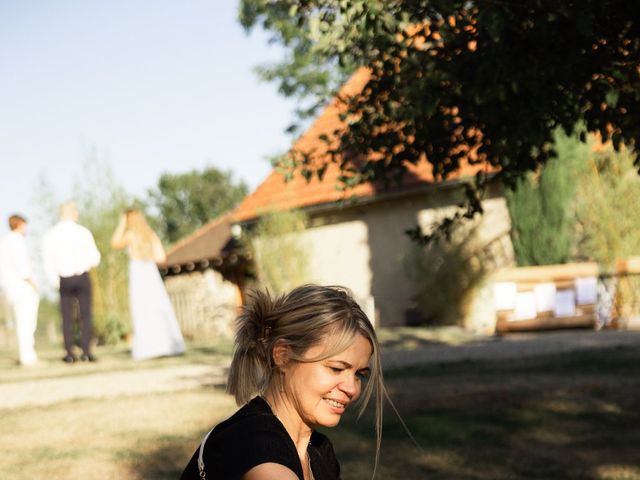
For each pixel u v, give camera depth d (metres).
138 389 10.30
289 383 2.28
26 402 9.62
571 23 4.59
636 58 4.81
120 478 6.50
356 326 2.25
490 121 5.39
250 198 23.55
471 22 4.95
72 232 14.02
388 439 7.57
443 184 18.09
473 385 9.72
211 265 25.98
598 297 15.91
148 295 13.96
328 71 26.52
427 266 18.42
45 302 30.02
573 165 16.22
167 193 62.53
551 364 10.95
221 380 10.80
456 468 6.66
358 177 6.46
